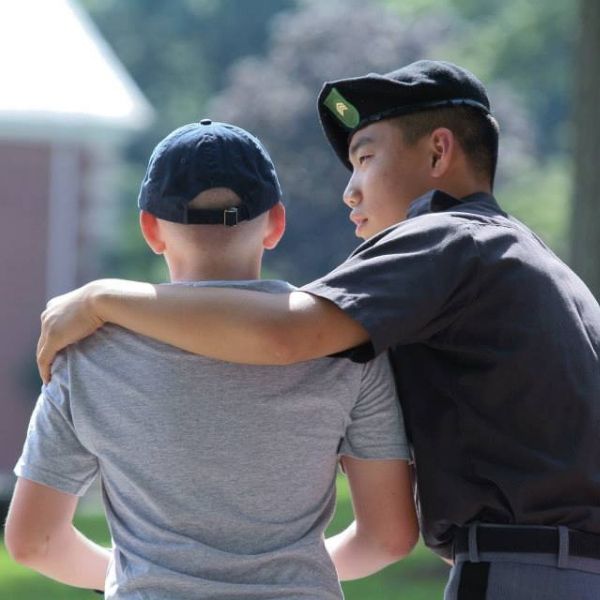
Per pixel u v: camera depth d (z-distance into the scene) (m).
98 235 59.56
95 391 7.52
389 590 26.55
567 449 7.85
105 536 31.83
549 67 128.62
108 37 151.00
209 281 7.63
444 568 28.55
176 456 7.39
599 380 8.08
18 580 28.16
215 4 154.00
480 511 7.91
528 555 7.79
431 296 7.65
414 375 8.09
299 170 103.94
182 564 7.33
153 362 7.47
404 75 8.69
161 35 151.38
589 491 7.86
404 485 8.01
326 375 7.62
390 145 8.70
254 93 107.50
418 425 8.06
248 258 7.74
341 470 8.27
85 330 7.58
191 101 147.12
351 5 126.81
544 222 102.38
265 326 7.31
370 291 7.54
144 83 148.75
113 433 7.47
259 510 7.44
